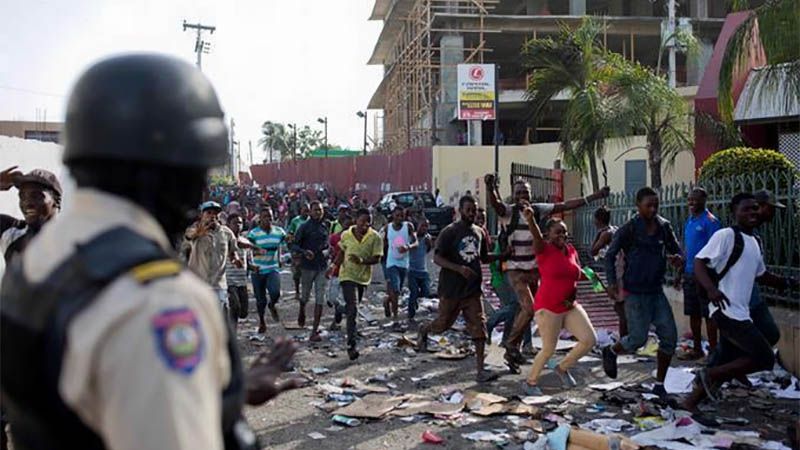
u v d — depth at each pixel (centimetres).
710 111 1667
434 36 3769
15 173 446
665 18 3294
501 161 2905
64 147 125
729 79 1006
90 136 120
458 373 779
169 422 104
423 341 873
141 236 120
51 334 110
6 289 124
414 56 3959
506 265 797
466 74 3025
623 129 1780
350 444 551
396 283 1112
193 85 128
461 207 762
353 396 684
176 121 122
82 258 114
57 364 109
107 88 120
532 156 2861
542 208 802
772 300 789
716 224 801
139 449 103
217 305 123
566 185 1636
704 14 3669
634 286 658
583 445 520
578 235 1483
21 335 113
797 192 760
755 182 812
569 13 3941
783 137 1556
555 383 725
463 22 3638
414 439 561
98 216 121
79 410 110
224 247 739
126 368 105
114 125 118
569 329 695
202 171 128
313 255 988
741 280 579
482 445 544
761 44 960
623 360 818
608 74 1880
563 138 1919
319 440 561
